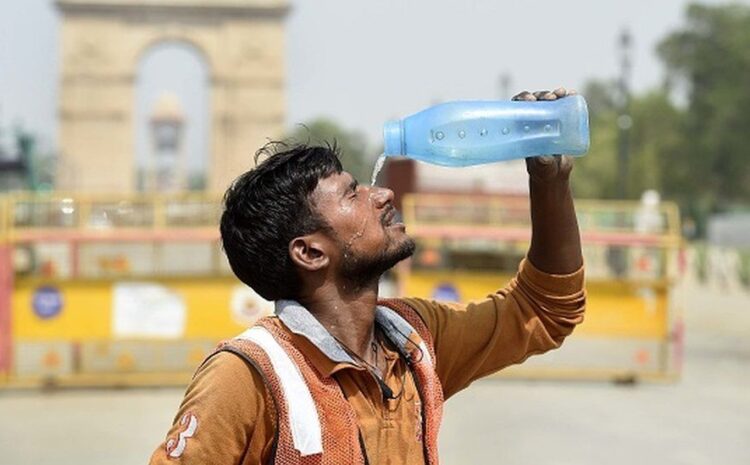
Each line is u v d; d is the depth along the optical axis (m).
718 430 9.18
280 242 2.18
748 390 11.35
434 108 2.38
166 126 101.25
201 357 11.20
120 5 66.25
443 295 11.70
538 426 9.27
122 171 66.19
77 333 11.01
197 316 11.16
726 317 18.88
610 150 52.75
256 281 2.22
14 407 10.03
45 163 62.34
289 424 2.03
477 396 10.81
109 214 11.42
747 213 54.59
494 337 2.47
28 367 10.97
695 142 56.94
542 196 2.41
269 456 2.04
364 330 2.21
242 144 67.50
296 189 2.18
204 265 11.70
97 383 11.05
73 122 65.94
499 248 15.34
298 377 2.07
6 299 10.91
